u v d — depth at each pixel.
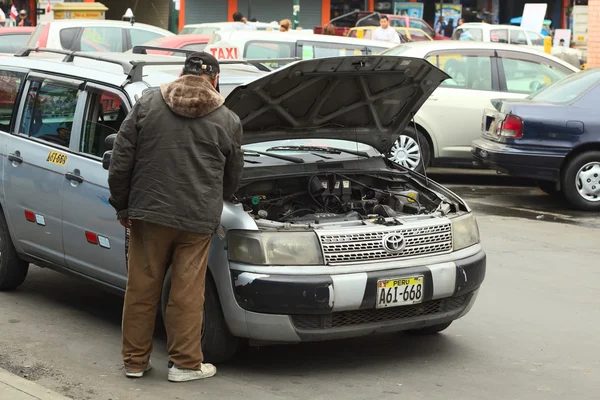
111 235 6.67
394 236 6.14
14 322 7.26
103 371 6.16
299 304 5.83
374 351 6.77
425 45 14.68
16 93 7.89
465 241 6.52
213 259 6.04
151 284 5.88
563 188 12.72
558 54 22.52
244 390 5.84
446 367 6.42
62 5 22.67
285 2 37.94
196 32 20.52
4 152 7.79
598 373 6.37
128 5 38.56
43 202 7.35
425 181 7.27
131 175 5.73
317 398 5.74
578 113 12.54
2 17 27.25
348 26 35.84
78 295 8.14
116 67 7.35
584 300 8.29
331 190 6.93
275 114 6.75
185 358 5.93
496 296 8.35
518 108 12.56
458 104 14.40
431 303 6.31
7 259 7.97
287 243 5.93
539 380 6.20
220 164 5.74
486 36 29.70
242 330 5.96
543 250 10.26
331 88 6.62
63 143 7.26
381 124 7.30
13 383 5.57
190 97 5.63
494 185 15.06
